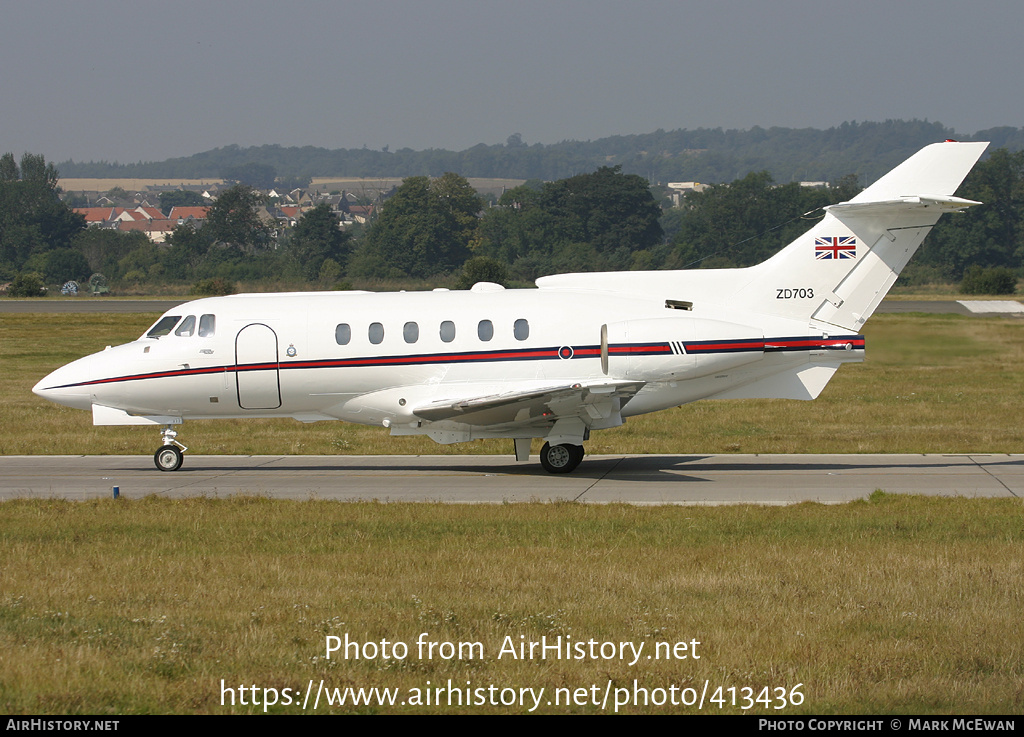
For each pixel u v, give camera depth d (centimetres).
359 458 6750
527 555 3688
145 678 2486
